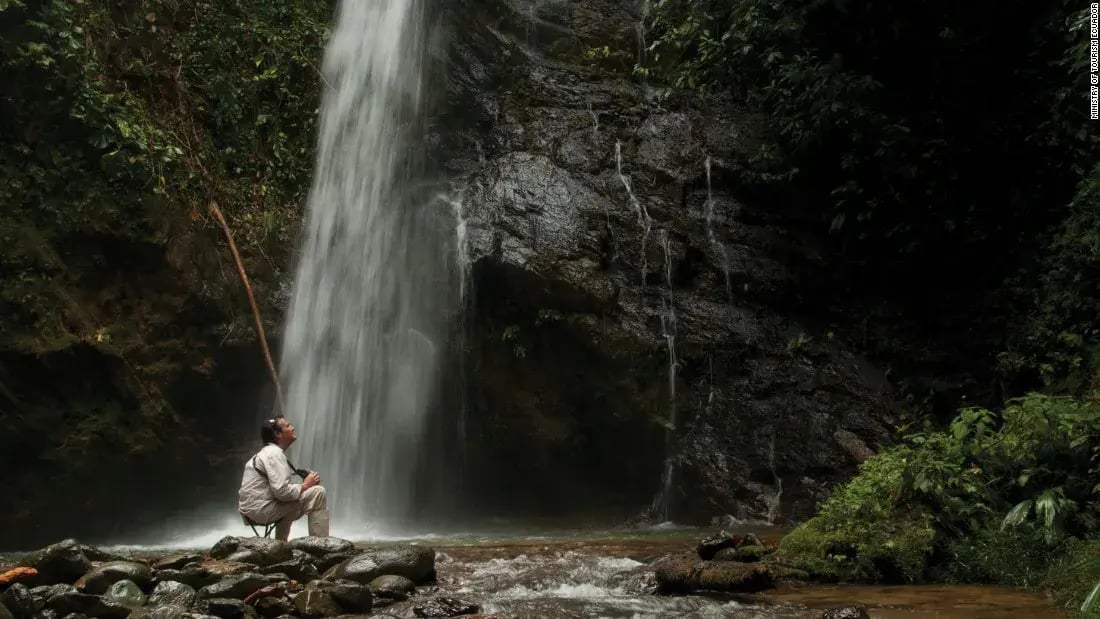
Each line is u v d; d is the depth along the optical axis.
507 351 12.37
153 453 11.34
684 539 9.88
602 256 12.77
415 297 12.77
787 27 13.78
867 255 13.93
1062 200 13.18
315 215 13.20
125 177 11.42
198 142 12.70
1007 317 12.72
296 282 12.52
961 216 13.67
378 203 13.59
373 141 13.98
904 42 14.15
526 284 12.23
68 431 10.82
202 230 11.91
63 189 11.02
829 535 7.53
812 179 14.41
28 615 5.57
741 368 12.61
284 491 7.64
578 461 12.55
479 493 12.82
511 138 14.19
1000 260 13.33
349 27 14.57
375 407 12.45
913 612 5.98
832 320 13.45
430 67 14.72
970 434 9.51
